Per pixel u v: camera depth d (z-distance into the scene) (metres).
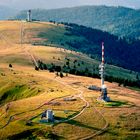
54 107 159.62
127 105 163.00
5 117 156.12
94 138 130.00
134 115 151.12
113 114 150.00
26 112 157.75
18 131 136.25
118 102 167.75
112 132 135.12
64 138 129.00
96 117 146.38
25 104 170.75
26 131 135.12
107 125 140.00
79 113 150.12
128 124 142.25
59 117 145.88
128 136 133.62
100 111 152.88
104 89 169.25
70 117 145.75
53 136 130.50
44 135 131.38
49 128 135.75
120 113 151.62
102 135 132.50
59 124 139.00
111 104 162.50
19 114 156.88
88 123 140.88
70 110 153.88
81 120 143.25
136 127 141.00
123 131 136.75
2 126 144.38
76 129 135.50
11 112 161.50
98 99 170.00
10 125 143.50
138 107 161.75
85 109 154.75
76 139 128.25
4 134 136.12
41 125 139.00
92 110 153.62
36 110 158.25
